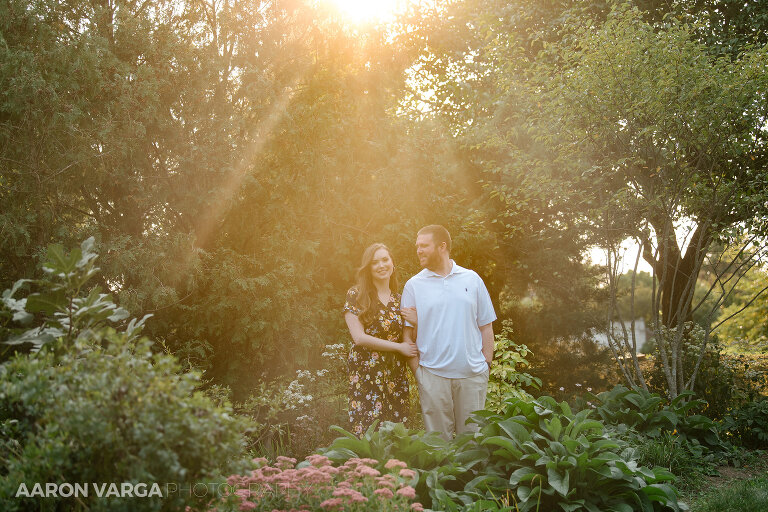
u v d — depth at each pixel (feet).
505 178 24.41
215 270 16.11
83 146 13.93
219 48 17.28
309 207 18.16
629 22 17.88
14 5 13.39
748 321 43.65
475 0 30.19
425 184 20.30
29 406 6.25
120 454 5.91
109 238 15.10
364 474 8.18
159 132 15.81
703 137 16.98
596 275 26.86
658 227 20.06
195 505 6.79
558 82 18.81
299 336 17.02
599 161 18.74
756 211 18.79
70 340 7.43
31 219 13.61
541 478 10.41
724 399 20.47
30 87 12.80
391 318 11.82
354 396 11.60
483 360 12.15
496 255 28.25
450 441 11.69
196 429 5.82
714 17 25.30
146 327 15.47
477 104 28.50
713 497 12.47
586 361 26.23
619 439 14.28
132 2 16.66
